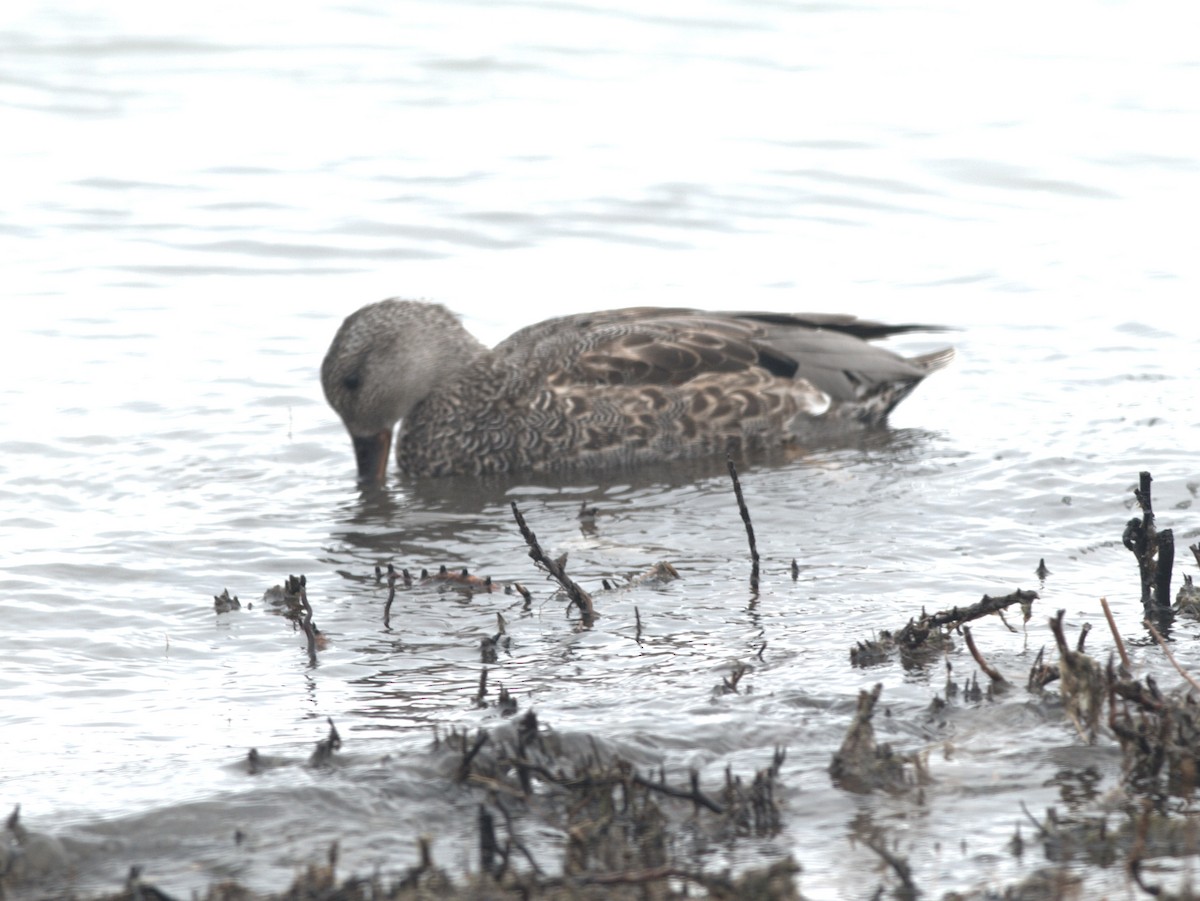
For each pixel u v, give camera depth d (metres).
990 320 17.92
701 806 7.82
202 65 27.03
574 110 25.16
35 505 13.09
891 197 21.95
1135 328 17.41
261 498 13.59
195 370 16.44
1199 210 21.34
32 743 8.82
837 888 7.09
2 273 18.98
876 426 15.57
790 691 9.29
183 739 8.85
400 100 25.61
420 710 9.18
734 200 21.73
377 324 14.89
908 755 8.41
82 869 7.30
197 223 20.81
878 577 11.35
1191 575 11.12
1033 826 7.65
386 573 11.80
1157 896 6.80
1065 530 12.20
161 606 11.06
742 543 12.27
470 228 20.80
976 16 29.92
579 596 10.66
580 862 7.23
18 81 26.03
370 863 7.34
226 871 7.27
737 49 28.09
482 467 14.95
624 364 15.13
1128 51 27.83
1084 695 8.43
